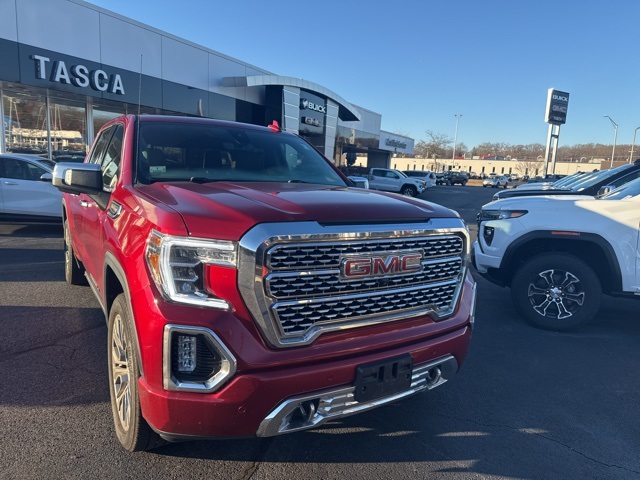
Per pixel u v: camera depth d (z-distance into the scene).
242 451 2.73
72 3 15.13
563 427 3.16
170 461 2.60
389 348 2.47
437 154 100.44
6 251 7.92
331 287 2.25
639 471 2.71
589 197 5.71
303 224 2.16
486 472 2.66
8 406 3.09
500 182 59.62
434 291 2.69
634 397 3.61
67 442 2.72
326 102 28.22
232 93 22.42
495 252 5.27
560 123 45.28
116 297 2.72
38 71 14.41
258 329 2.10
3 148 15.25
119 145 3.57
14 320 4.66
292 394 2.16
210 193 2.50
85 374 3.56
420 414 3.27
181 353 2.07
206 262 2.06
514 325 5.23
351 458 2.73
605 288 5.03
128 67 17.20
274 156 3.83
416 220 2.57
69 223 5.18
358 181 4.02
